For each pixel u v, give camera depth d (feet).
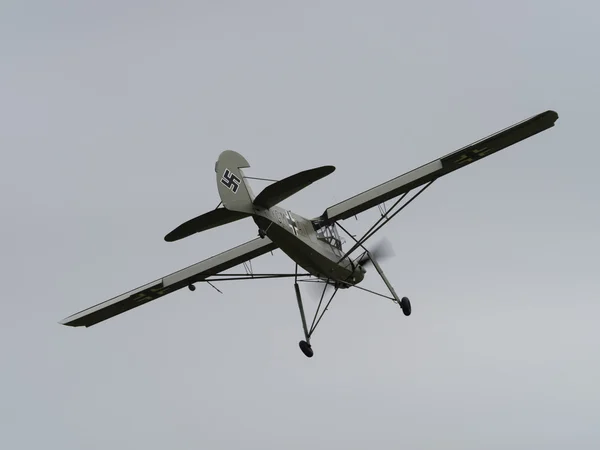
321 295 283.38
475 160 256.11
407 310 279.08
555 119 242.58
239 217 225.35
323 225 261.65
